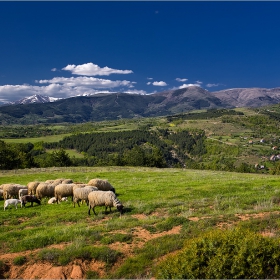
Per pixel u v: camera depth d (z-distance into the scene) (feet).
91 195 67.56
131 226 53.98
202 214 60.13
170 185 105.19
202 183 106.73
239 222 50.75
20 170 212.43
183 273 29.63
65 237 49.14
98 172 167.63
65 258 41.55
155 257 41.83
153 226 53.62
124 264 40.52
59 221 63.62
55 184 97.55
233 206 66.74
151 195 86.89
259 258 29.37
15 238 51.80
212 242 31.35
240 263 28.84
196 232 47.55
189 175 144.56
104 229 52.49
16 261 41.86
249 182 102.32
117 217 63.87
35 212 72.33
